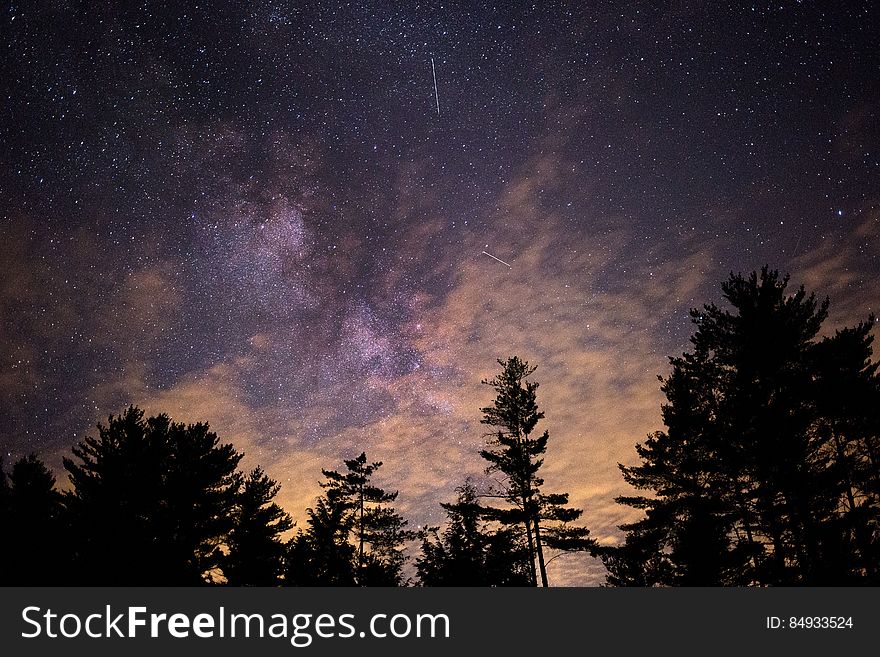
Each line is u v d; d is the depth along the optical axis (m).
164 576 20.05
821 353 20.70
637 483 27.44
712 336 21.75
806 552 17.61
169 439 23.16
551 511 28.36
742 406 19.98
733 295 21.59
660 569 25.95
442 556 24.41
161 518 21.42
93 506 20.27
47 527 19.88
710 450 22.56
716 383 23.16
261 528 25.28
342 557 27.83
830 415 20.91
